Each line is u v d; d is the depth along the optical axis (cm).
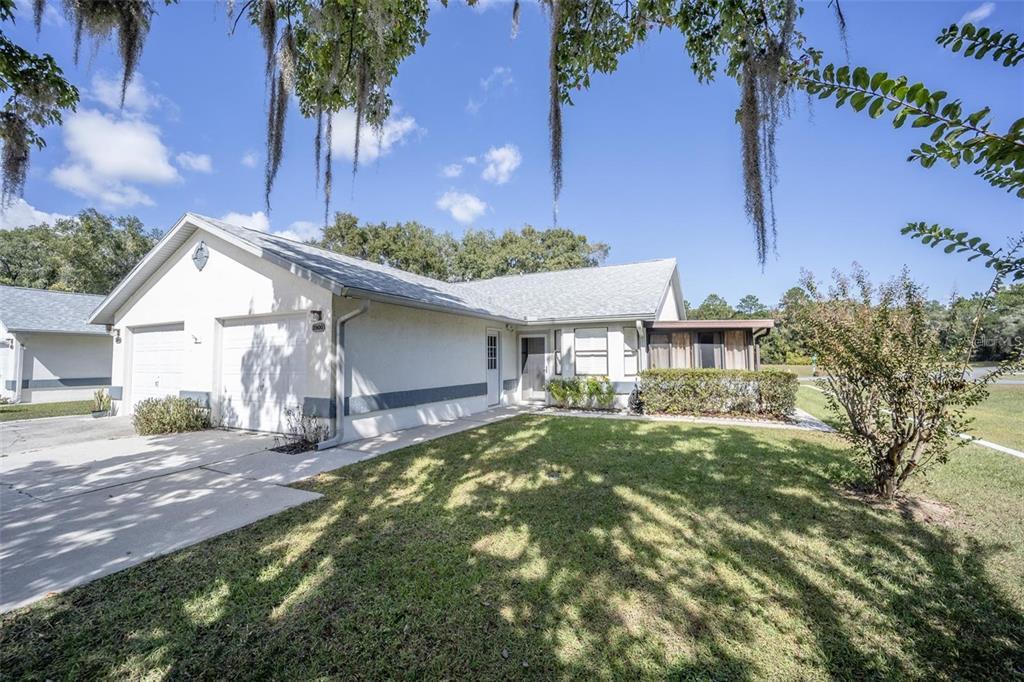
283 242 959
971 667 233
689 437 800
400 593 300
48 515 438
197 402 911
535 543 371
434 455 676
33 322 1538
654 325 1248
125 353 1094
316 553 356
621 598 293
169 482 547
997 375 408
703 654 243
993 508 440
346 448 726
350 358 784
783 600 291
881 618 272
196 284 945
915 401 448
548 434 838
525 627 265
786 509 443
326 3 403
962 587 304
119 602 291
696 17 331
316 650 247
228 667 234
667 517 424
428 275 3152
